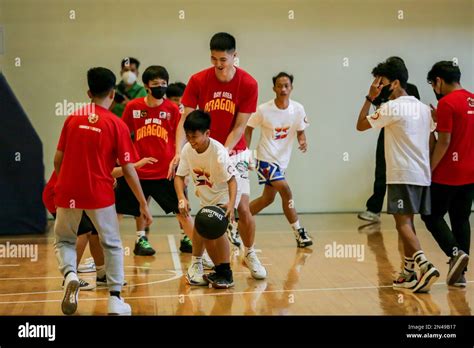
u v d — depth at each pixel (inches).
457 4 391.9
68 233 195.6
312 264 262.2
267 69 388.2
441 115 218.7
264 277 237.8
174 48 383.6
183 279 238.8
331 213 394.9
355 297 213.2
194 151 217.6
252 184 392.5
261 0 385.1
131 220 380.8
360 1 388.5
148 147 265.9
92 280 237.1
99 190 189.2
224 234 222.8
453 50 393.7
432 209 226.1
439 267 253.1
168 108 269.3
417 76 393.4
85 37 378.6
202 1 382.9
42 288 226.1
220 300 210.7
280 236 325.4
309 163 393.7
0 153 324.5
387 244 301.1
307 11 387.2
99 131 188.5
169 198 266.4
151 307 202.7
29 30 375.6
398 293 217.9
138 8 380.5
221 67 220.1
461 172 221.5
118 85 344.5
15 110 325.1
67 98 379.2
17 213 327.6
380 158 362.9
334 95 391.9
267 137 294.8
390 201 218.5
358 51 390.9
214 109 229.6
